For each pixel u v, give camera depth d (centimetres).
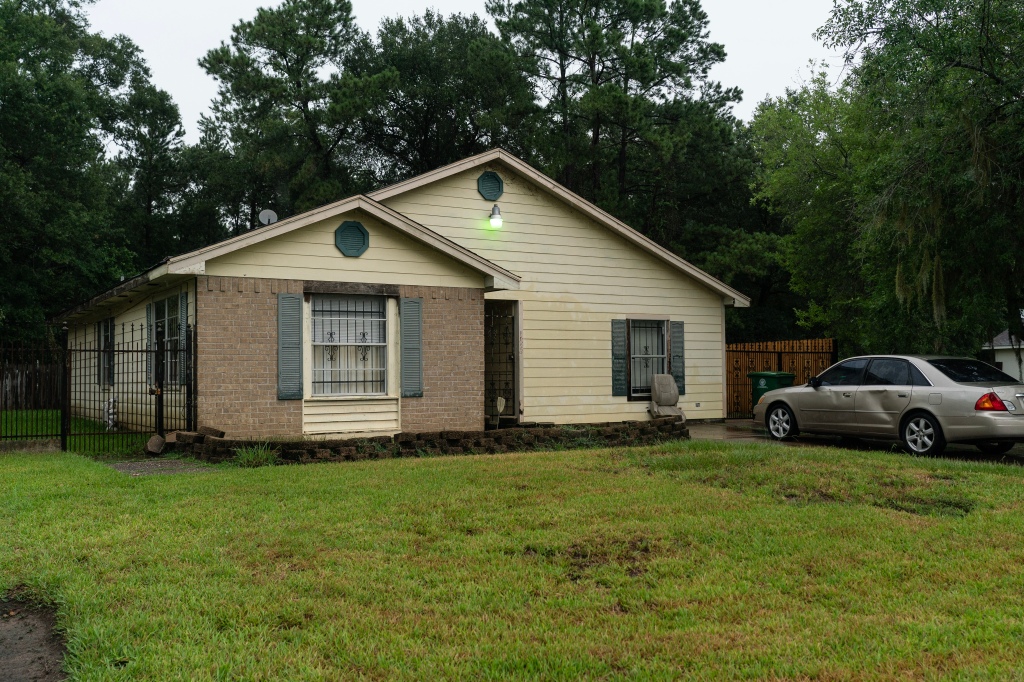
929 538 643
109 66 4603
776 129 3225
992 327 1588
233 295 1264
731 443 1198
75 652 417
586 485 862
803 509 747
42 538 644
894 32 1303
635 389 1862
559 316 1762
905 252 1407
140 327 1620
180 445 1224
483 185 1698
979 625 449
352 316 1379
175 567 564
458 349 1461
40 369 2067
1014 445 1349
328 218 1334
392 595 512
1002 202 1299
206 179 4534
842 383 1342
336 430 1342
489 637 444
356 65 4000
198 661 400
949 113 1287
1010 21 1238
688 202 4053
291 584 530
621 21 3578
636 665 398
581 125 3597
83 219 3362
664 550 617
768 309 4266
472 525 688
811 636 438
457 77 3850
